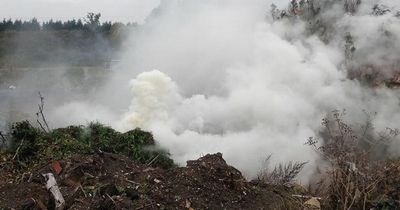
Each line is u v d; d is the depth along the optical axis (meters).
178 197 5.59
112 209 5.12
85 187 5.69
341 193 6.27
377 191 6.36
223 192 5.96
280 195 6.64
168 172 6.31
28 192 5.48
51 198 5.41
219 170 6.25
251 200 6.10
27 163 6.96
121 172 6.34
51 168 6.16
